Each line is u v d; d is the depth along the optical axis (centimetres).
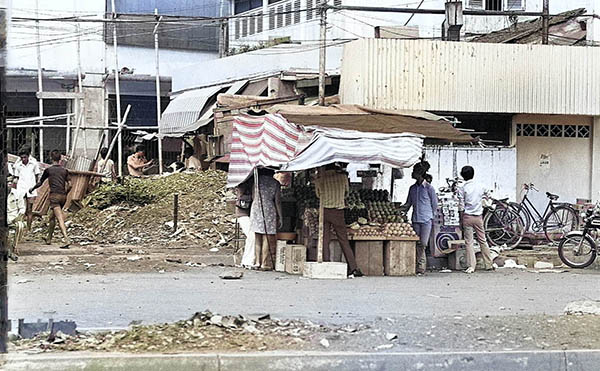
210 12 3806
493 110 2128
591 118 2244
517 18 2820
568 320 1045
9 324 949
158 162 3434
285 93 2675
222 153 2689
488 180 2139
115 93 3616
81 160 2477
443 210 1728
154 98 3741
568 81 2152
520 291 1361
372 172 1784
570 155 2241
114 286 1349
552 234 2027
